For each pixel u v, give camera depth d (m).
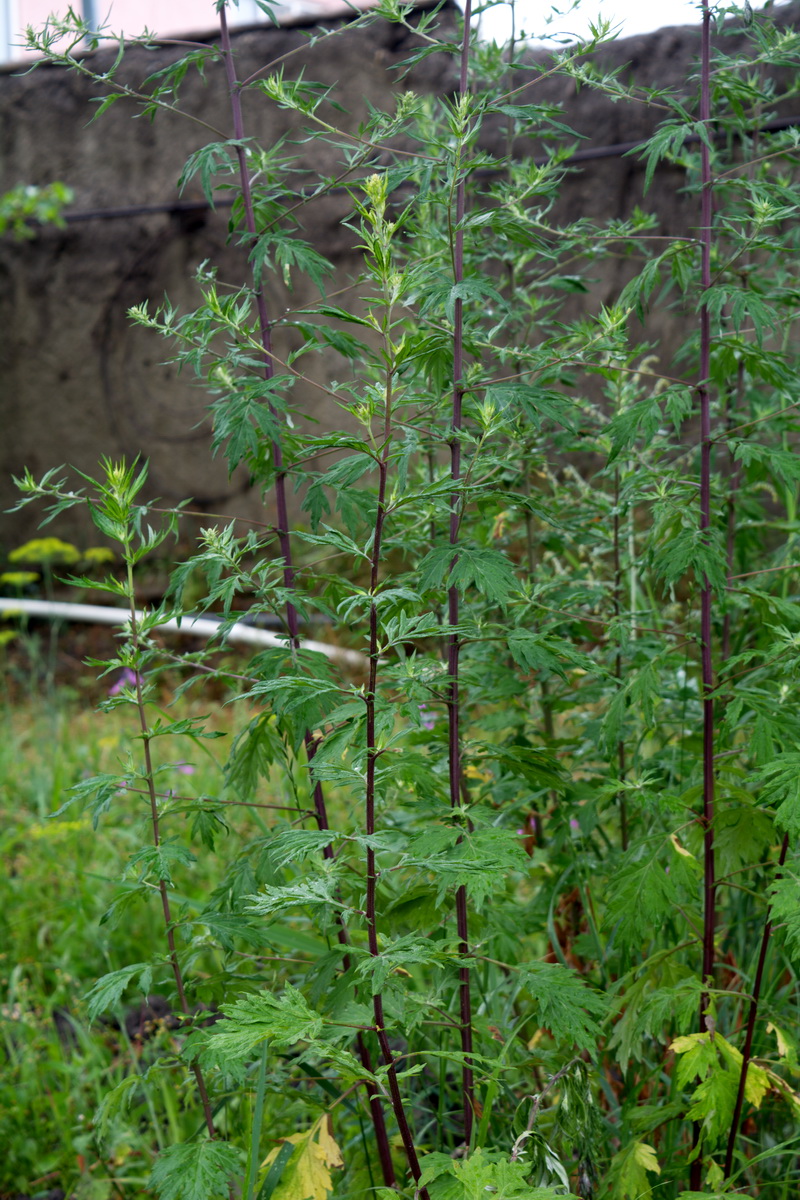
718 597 1.74
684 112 1.68
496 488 1.97
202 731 1.54
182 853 1.53
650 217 2.25
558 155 1.80
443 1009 1.65
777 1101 1.91
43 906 3.41
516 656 1.60
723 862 1.87
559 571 2.49
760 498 2.68
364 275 1.77
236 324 1.71
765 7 1.76
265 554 6.50
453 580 1.50
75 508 7.72
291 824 1.82
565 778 2.04
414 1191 1.38
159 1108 2.47
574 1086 1.47
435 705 1.91
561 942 2.42
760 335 1.61
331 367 6.33
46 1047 2.72
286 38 6.52
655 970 1.75
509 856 1.38
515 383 1.59
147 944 3.10
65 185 7.52
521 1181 1.23
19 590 7.30
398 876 2.26
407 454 1.55
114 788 1.52
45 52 1.79
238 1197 1.81
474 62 2.18
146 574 7.43
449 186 1.56
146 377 7.45
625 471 2.32
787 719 1.62
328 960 1.64
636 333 4.62
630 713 2.17
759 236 1.92
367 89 6.20
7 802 4.26
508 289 2.57
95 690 6.18
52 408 7.75
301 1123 2.18
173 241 7.27
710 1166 1.66
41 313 7.69
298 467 1.85
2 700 6.02
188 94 6.95
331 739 1.49
